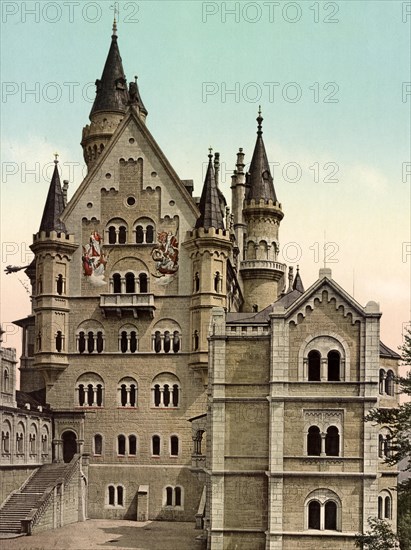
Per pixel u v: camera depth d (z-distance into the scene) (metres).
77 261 97.06
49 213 96.94
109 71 113.25
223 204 110.69
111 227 97.00
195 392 93.31
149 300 94.06
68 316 96.44
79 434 93.94
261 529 68.31
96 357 95.25
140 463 93.38
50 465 89.81
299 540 67.00
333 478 67.56
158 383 94.19
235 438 69.50
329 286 69.50
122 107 112.19
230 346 70.44
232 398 69.75
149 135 97.38
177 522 90.88
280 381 68.69
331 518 67.69
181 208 96.00
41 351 94.94
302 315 69.50
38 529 78.31
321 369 68.81
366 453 67.56
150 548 71.44
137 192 96.94
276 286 110.50
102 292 96.06
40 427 90.31
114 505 92.94
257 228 109.69
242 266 109.62
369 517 66.56
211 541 68.38
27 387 109.94
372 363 68.44
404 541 65.94
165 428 93.38
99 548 70.56
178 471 92.56
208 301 92.44
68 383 95.44
